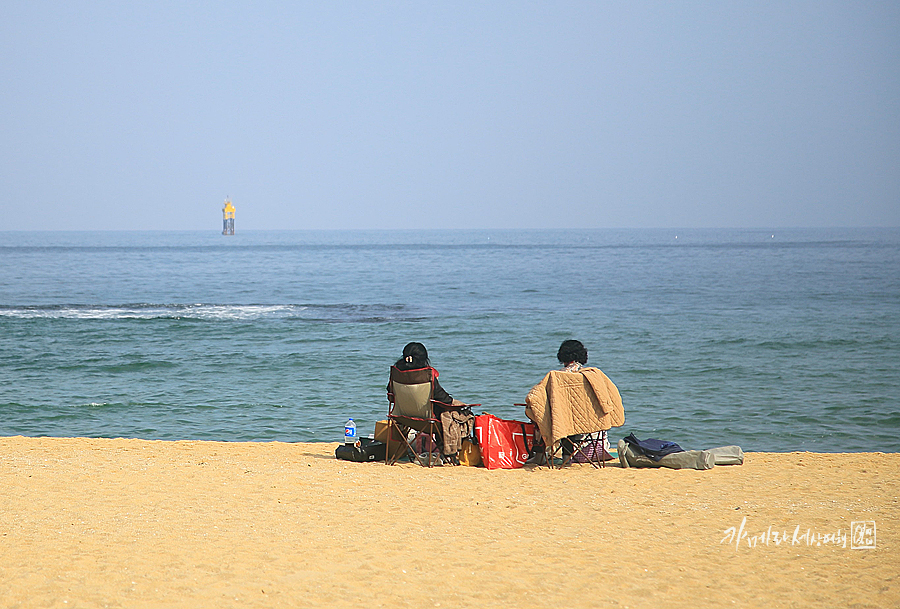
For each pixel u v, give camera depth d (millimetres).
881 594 6516
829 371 27594
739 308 54750
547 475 11562
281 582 6699
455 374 27984
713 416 20266
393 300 67125
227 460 12695
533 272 113562
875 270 105188
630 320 47375
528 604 6293
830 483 11039
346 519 8922
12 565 7012
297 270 126812
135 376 28078
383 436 12812
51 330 43125
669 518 9094
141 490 10266
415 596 6426
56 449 13750
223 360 31969
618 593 6562
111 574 6793
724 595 6527
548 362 30859
